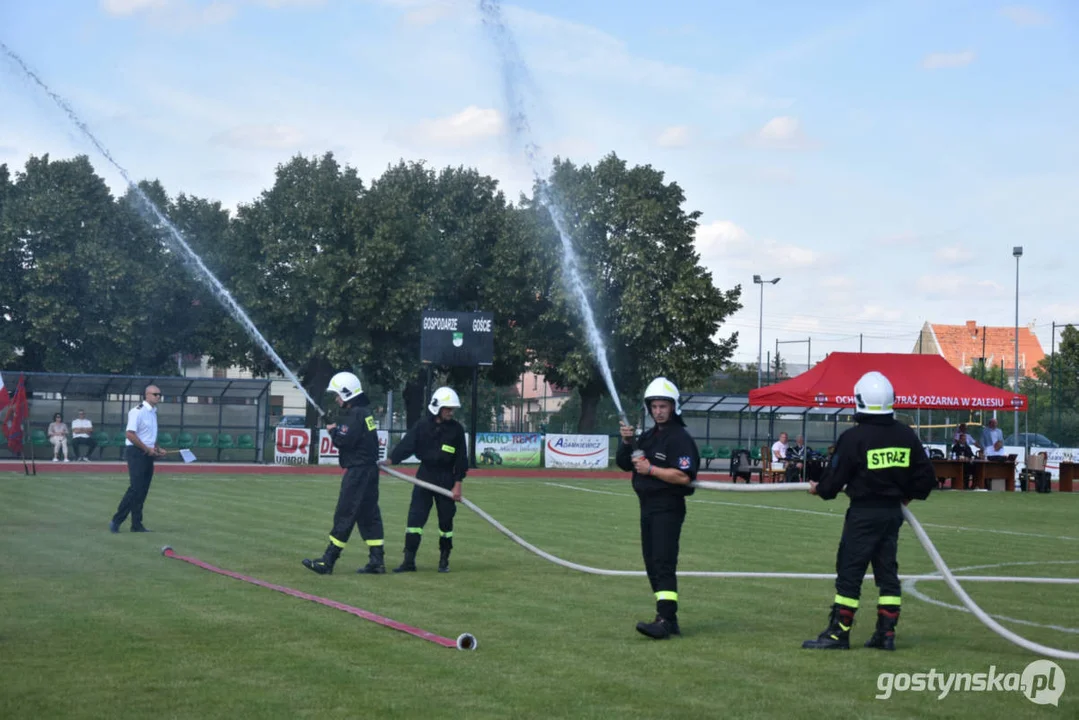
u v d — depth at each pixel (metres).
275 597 10.12
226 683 6.73
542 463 44.34
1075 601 11.06
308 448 41.47
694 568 13.29
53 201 44.53
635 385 48.62
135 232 47.03
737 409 46.91
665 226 45.47
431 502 12.59
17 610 9.24
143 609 9.35
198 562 12.48
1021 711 6.44
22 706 6.12
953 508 27.06
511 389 82.44
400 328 48.34
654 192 46.22
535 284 47.56
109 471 33.59
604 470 44.31
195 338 49.12
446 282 50.00
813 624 9.36
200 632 8.36
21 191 46.34
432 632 8.57
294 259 46.31
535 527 18.33
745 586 11.56
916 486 8.24
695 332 46.06
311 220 46.53
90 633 8.26
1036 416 59.25
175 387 41.59
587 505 24.00
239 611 9.33
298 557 13.35
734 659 7.75
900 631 9.18
